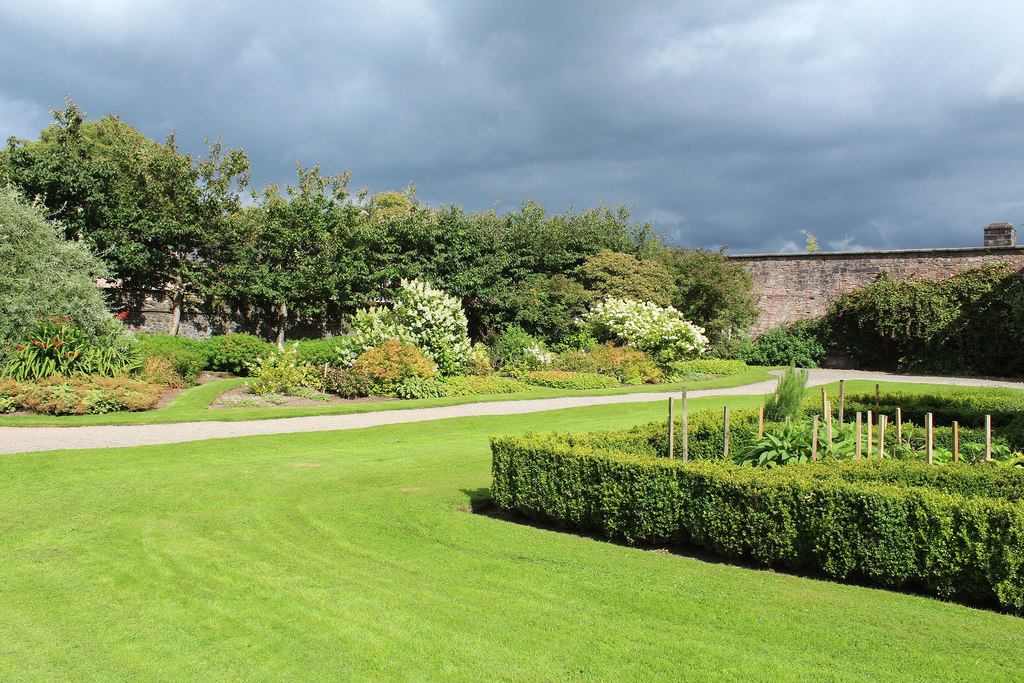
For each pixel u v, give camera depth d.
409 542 5.25
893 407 9.59
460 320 18.17
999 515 3.87
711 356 28.34
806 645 3.45
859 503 4.33
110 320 14.80
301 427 11.27
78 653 3.45
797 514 4.55
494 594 4.19
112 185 20.91
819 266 29.19
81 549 5.07
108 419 11.27
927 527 4.11
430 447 9.65
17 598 4.14
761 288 30.17
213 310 23.17
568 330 24.42
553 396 16.05
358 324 17.56
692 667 3.24
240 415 12.09
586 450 5.68
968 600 4.04
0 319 12.98
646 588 4.29
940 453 6.22
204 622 3.81
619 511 5.28
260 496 6.76
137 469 7.82
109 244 20.11
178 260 22.00
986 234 27.36
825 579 4.48
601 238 27.89
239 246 23.12
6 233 14.04
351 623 3.78
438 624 3.76
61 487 6.91
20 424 10.59
